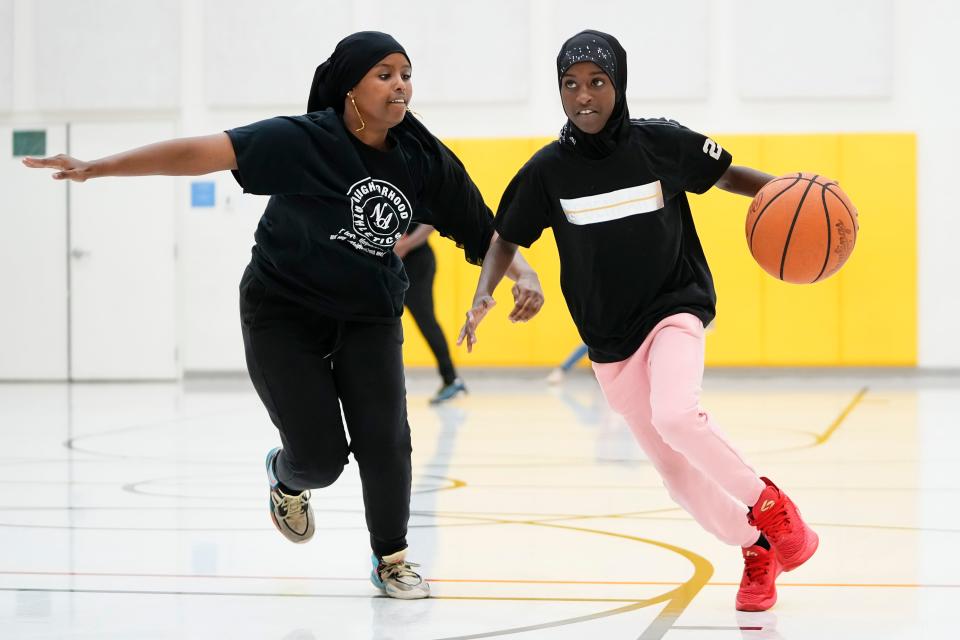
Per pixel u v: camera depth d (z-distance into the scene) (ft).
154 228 50.60
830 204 12.25
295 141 11.32
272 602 11.77
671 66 47.55
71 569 13.38
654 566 13.43
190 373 50.65
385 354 12.17
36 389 47.14
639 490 19.44
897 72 46.91
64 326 51.11
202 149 10.85
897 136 46.68
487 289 12.50
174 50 50.01
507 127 48.60
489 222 12.90
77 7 50.19
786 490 19.13
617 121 12.10
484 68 48.39
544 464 22.90
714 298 12.44
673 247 12.19
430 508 17.70
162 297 50.75
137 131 50.47
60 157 10.18
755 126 47.50
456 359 48.39
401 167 11.93
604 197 12.10
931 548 14.26
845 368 47.50
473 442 26.84
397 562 12.20
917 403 37.04
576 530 15.76
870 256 47.11
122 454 24.90
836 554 13.97
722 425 30.55
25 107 50.85
